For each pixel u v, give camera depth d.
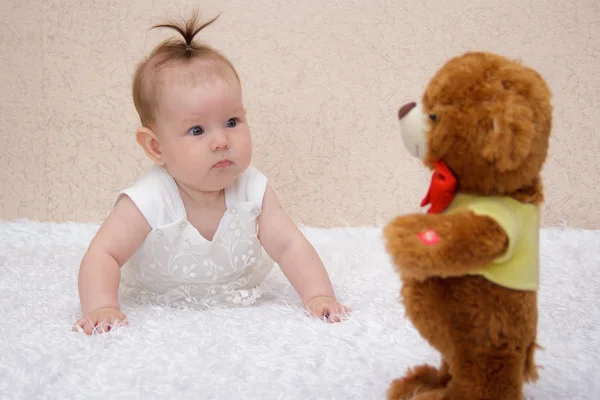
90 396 1.08
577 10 2.20
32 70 2.32
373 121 2.30
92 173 2.37
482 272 0.90
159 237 1.55
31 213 2.40
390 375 1.14
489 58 0.94
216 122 1.54
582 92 2.23
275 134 2.31
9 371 1.17
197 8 2.27
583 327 1.38
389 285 1.68
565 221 2.30
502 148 0.87
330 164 2.32
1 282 1.71
